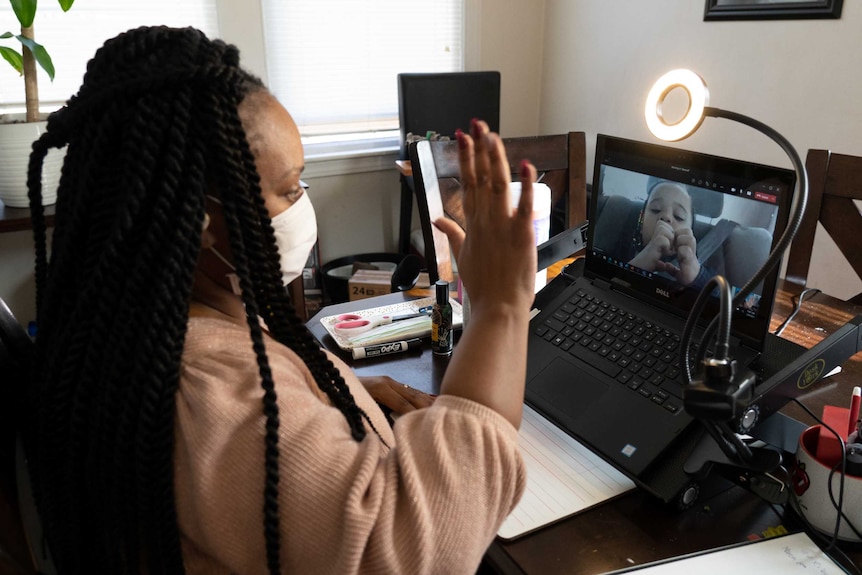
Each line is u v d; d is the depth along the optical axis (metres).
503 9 3.16
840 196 1.56
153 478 0.54
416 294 1.42
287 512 0.51
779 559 0.68
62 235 0.58
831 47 2.12
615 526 0.74
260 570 0.54
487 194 0.56
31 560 0.63
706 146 2.61
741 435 0.81
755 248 0.83
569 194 1.98
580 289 1.10
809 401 0.97
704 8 2.48
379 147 3.13
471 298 0.60
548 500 0.78
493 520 0.55
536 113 3.45
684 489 0.75
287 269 0.66
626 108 2.92
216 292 0.63
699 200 0.90
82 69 2.50
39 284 0.72
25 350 0.75
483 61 3.20
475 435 0.53
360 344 1.15
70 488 0.61
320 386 0.65
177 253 0.52
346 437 0.55
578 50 3.11
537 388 0.96
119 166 0.52
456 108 2.81
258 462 0.51
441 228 0.68
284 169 0.60
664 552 0.71
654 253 0.98
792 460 0.83
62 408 0.58
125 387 0.53
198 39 0.56
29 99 1.95
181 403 0.53
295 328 0.64
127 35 0.57
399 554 0.51
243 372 0.54
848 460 0.70
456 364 0.57
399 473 0.53
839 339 0.87
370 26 2.94
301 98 2.93
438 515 0.51
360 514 0.50
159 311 0.52
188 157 0.52
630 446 0.82
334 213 3.09
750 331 0.86
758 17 2.29
